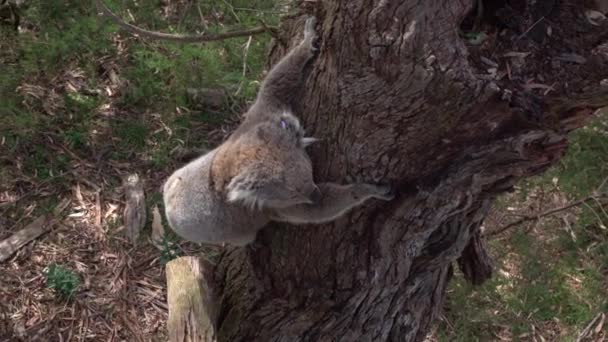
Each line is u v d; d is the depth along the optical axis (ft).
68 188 20.15
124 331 17.48
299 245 11.35
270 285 12.24
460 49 8.23
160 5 25.39
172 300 12.44
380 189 10.05
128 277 18.53
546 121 8.75
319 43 10.24
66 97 22.03
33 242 18.78
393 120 9.21
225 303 13.08
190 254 19.04
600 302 19.42
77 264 18.56
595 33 8.81
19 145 20.62
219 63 22.93
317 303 11.85
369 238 10.95
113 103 22.36
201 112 22.70
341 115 9.70
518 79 8.58
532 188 22.31
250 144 10.46
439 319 18.92
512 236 20.75
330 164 10.21
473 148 9.30
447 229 11.47
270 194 9.99
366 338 12.50
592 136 22.99
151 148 21.53
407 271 11.71
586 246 20.89
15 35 22.88
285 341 12.64
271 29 11.53
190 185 12.34
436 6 8.05
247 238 11.76
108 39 23.45
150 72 22.97
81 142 21.13
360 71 9.02
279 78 10.60
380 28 8.48
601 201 21.57
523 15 8.94
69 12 23.41
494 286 19.52
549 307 19.40
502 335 18.84
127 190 20.30
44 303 17.57
